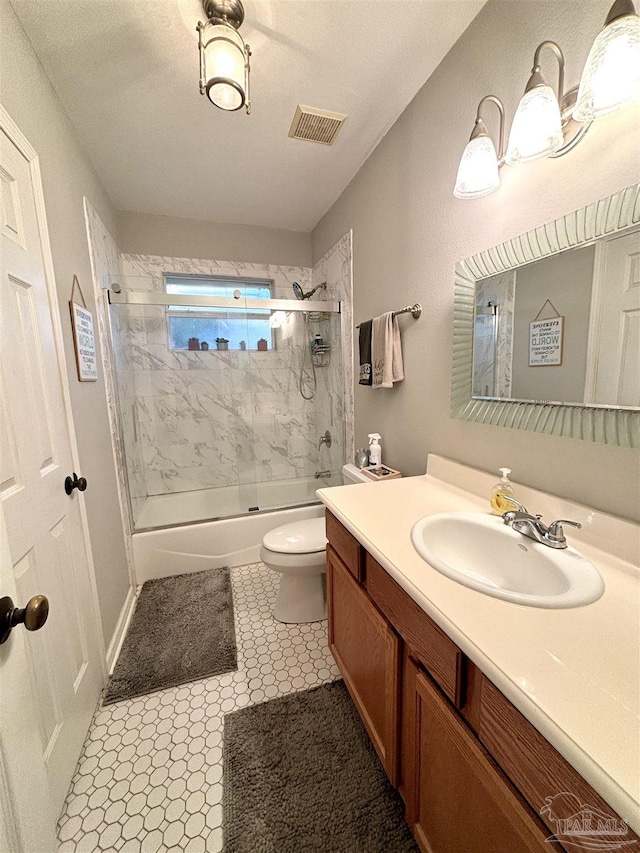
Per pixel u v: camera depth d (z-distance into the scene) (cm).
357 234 203
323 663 146
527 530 88
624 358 76
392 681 85
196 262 264
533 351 98
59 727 98
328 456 277
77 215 149
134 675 141
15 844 51
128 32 112
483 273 112
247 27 111
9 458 82
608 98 69
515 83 98
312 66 127
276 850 87
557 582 76
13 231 91
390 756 90
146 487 266
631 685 47
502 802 52
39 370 101
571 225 84
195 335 273
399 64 127
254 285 287
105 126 154
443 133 128
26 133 105
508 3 98
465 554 98
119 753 112
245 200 232
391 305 172
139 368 261
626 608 63
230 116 152
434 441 146
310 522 186
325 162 188
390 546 87
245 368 288
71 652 109
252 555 228
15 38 102
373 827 91
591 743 40
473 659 54
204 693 133
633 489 77
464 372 123
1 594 53
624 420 77
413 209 149
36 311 101
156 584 204
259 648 155
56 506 105
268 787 100
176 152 176
